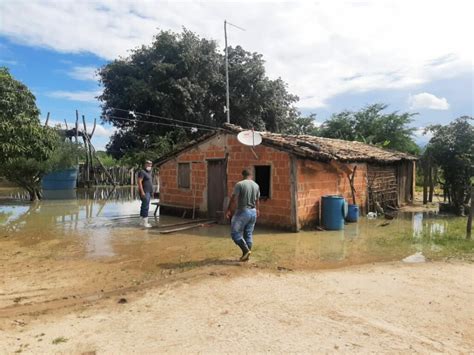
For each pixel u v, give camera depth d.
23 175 18.88
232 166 12.89
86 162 28.77
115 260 8.10
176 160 14.95
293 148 11.04
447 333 4.40
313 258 8.19
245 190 7.72
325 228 11.75
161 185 15.61
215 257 8.27
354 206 13.30
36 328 4.55
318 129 36.75
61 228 12.02
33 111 12.17
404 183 18.94
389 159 15.78
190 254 8.59
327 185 12.78
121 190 26.81
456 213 15.12
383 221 13.58
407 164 19.41
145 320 4.74
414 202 19.42
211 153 13.58
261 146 12.01
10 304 5.48
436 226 12.35
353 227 12.28
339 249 9.05
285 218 11.48
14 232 11.33
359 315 4.90
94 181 29.39
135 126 31.16
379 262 7.80
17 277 6.88
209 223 12.62
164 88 29.25
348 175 13.28
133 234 11.02
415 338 4.26
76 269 7.41
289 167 11.34
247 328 4.48
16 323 4.70
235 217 7.81
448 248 8.91
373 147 18.64
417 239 10.00
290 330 4.43
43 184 24.61
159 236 10.73
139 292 5.84
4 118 11.00
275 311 5.02
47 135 12.75
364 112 32.50
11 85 11.52
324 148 12.38
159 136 29.25
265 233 11.12
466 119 14.62
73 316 4.92
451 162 14.81
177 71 29.45
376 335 4.33
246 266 7.41
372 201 15.68
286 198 11.45
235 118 32.66
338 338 4.24
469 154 14.44
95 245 9.58
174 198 15.04
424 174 18.88
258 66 31.55
